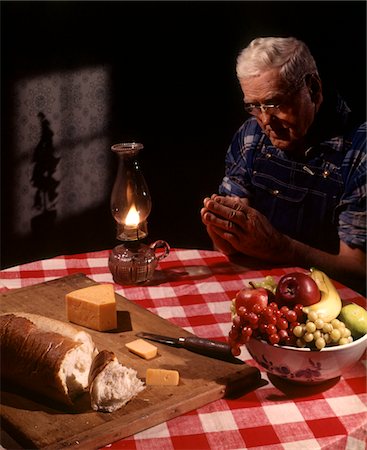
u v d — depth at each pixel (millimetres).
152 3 4266
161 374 1638
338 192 2826
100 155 4383
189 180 4461
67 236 4422
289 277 1622
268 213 2971
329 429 1521
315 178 2859
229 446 1466
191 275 2309
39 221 4355
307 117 2732
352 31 4266
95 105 4320
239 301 1650
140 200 2217
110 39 4230
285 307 1598
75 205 4391
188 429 1526
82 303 1928
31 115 4195
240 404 1618
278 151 2939
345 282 2672
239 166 3055
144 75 4328
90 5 4172
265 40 2689
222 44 4352
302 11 4312
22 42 4074
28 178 4281
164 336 1859
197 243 4398
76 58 4207
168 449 1458
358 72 4297
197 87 4383
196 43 4332
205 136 4422
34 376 1592
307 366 1601
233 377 1665
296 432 1512
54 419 1531
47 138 4246
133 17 4258
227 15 4316
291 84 2643
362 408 1597
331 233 2896
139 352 1769
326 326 1576
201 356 1779
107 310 1907
